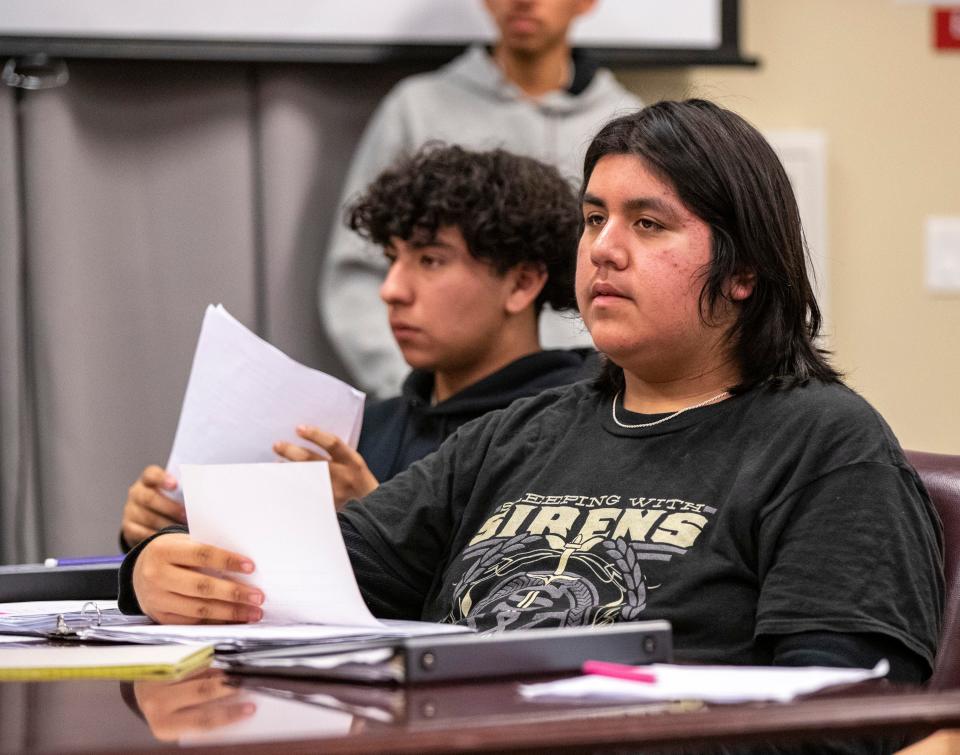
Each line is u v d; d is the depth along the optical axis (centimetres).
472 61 508
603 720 134
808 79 549
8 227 500
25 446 504
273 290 519
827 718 136
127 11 499
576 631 168
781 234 233
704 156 229
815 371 235
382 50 512
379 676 163
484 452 261
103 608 257
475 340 339
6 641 224
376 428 355
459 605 232
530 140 502
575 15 506
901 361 553
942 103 555
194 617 226
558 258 342
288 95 520
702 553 212
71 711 154
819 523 200
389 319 344
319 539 213
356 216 361
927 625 191
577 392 260
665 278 229
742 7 530
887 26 552
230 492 220
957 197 555
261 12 507
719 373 236
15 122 504
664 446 229
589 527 225
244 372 313
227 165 520
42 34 494
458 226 334
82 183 511
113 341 513
